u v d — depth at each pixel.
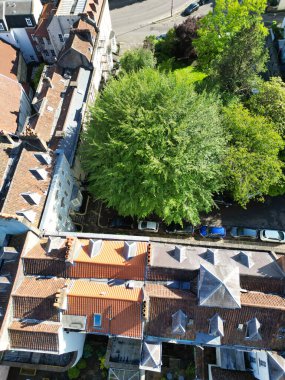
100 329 30.02
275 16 67.19
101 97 43.44
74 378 34.88
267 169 39.09
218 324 28.16
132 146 34.53
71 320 29.86
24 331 29.34
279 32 60.31
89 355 35.78
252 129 38.94
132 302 28.70
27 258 31.61
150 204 36.84
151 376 34.44
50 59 67.94
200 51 55.19
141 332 29.30
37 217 35.09
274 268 30.83
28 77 67.25
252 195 41.12
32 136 36.62
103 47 56.84
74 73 50.94
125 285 30.80
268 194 44.69
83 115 46.75
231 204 45.56
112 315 29.39
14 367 36.19
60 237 33.88
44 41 62.66
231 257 31.81
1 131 47.19
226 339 29.39
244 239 43.31
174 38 60.41
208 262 31.08
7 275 31.23
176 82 38.62
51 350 29.55
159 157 34.09
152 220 45.09
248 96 48.56
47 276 32.22
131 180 36.41
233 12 50.69
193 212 37.88
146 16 72.19
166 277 31.06
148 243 33.06
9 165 37.09
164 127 34.34
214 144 35.75
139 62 53.28
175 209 38.03
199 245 36.09
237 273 28.36
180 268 30.47
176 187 34.53
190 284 30.80
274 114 41.66
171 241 36.22
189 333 29.58
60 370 33.12
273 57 57.50
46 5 64.38
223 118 40.56
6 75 58.91
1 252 32.91
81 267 31.47
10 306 30.00
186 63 62.53
